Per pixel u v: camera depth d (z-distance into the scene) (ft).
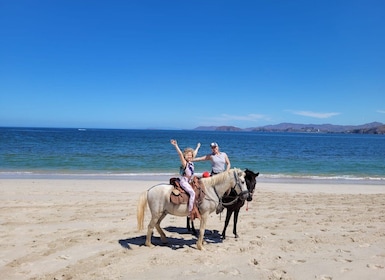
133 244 23.73
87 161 90.27
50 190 46.11
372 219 32.17
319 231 27.78
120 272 18.61
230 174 23.11
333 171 82.58
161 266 19.58
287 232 27.43
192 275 18.38
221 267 19.60
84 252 21.76
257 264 20.26
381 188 56.90
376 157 126.52
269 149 172.45
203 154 144.66
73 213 32.89
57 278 17.66
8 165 78.28
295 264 20.25
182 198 21.76
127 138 288.51
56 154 106.63
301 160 108.47
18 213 32.24
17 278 17.70
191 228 28.58
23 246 22.63
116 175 66.49
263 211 35.68
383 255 22.07
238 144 232.73
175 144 22.72
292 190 51.98
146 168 79.56
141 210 22.68
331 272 19.11
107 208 35.58
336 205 39.63
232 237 26.13
